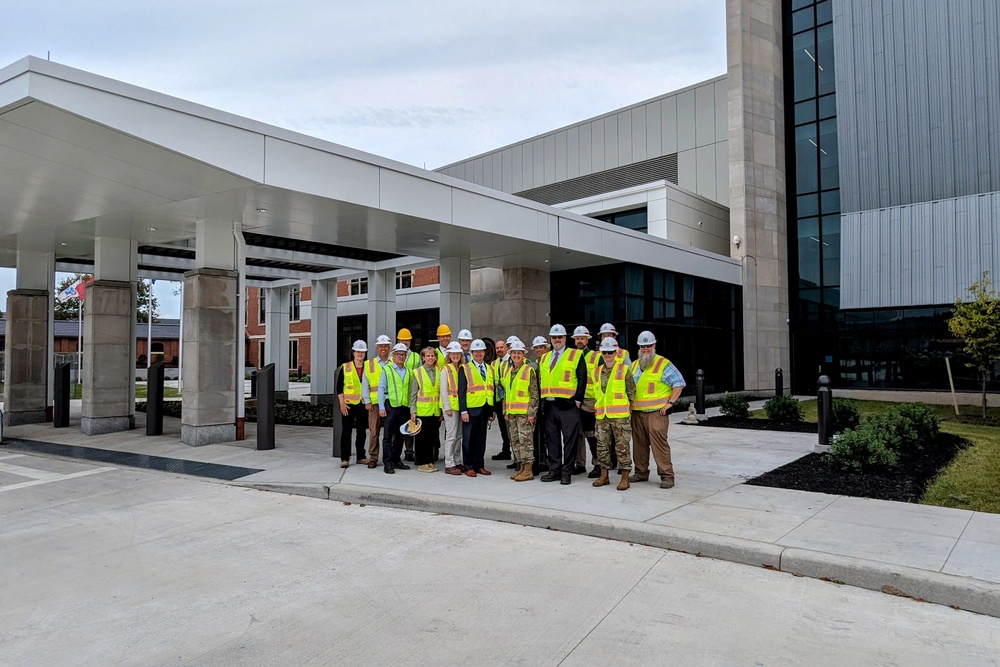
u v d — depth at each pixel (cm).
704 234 2681
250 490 941
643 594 518
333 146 1196
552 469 924
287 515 790
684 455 1134
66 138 943
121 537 702
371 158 1259
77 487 976
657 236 2295
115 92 906
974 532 645
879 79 2402
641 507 753
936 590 507
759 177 2619
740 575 564
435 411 1012
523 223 1584
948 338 2248
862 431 1004
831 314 2591
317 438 1441
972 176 2209
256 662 408
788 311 2691
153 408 1512
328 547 654
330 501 867
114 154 995
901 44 2356
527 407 926
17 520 785
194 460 1168
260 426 1259
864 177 2433
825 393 1115
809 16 2723
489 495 824
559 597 512
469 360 986
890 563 549
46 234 1589
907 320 2352
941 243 2261
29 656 422
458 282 1842
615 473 991
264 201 1223
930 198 2292
